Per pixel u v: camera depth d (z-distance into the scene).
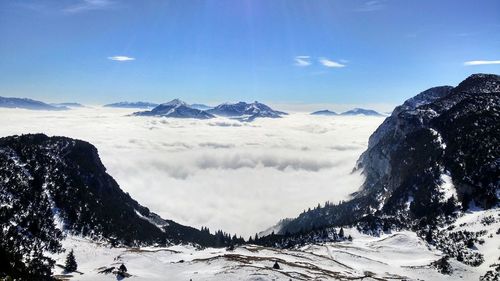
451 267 133.88
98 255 155.12
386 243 169.38
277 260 136.00
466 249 143.00
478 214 166.75
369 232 192.00
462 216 173.25
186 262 137.88
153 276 122.62
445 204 189.50
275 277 111.88
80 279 117.31
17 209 170.00
